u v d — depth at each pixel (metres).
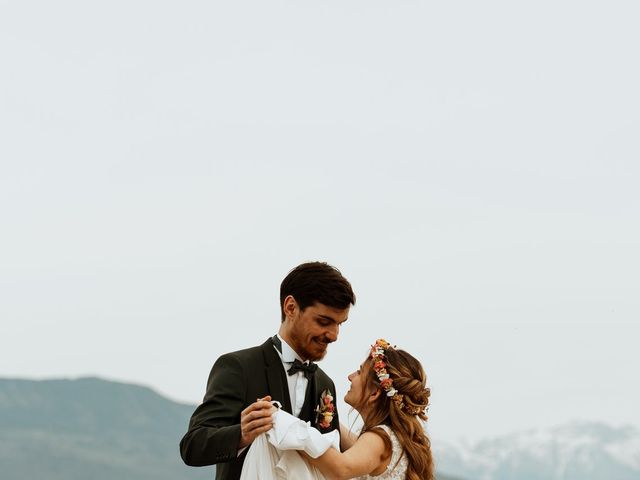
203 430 5.17
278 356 5.56
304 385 5.63
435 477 6.08
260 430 5.07
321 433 5.62
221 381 5.38
